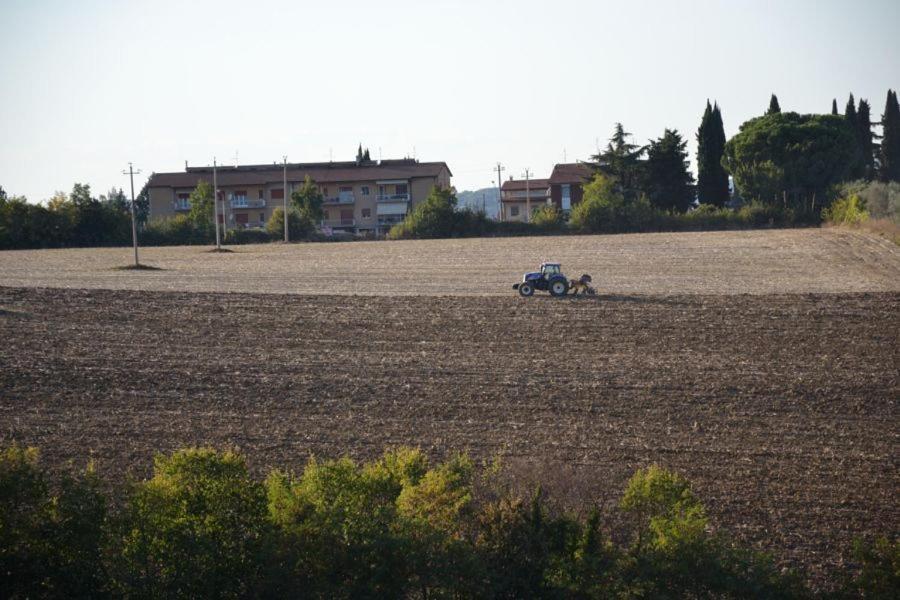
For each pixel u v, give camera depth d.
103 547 61.56
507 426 101.25
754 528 78.19
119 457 92.62
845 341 133.25
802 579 63.88
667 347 131.62
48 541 59.91
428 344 134.38
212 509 63.56
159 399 109.88
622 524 77.19
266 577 60.47
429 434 99.06
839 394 110.44
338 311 155.88
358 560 60.31
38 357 125.31
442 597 59.16
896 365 121.38
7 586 58.81
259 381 116.62
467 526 65.50
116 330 142.25
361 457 93.06
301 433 99.50
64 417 103.56
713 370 120.19
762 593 58.97
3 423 101.38
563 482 82.50
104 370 120.19
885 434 98.31
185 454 67.56
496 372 120.12
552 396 110.50
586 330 141.62
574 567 59.78
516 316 151.00
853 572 71.56
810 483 86.44
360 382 116.31
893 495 84.00
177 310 156.12
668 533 61.44
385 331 142.25
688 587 60.06
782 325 142.75
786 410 105.56
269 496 66.62
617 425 101.31
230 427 101.19
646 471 88.69
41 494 62.12
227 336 139.25
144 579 60.62
